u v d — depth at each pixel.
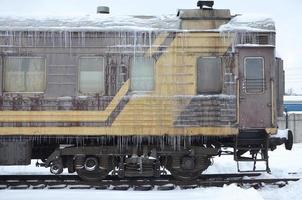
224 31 10.29
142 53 10.25
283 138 10.49
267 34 10.40
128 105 10.20
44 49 10.22
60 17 10.36
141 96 10.19
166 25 10.34
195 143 10.80
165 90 10.22
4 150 10.23
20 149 10.24
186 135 10.18
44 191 9.30
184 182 10.28
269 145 10.53
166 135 10.19
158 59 10.25
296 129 21.88
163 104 10.20
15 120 10.10
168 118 10.18
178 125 10.17
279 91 10.68
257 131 10.48
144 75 10.29
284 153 16.73
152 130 10.16
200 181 10.30
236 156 10.46
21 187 9.96
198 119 10.19
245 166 13.02
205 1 10.43
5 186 9.97
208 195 8.83
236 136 10.34
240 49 10.33
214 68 10.35
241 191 8.73
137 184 10.26
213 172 12.29
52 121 10.12
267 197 9.09
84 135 10.22
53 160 10.31
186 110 10.19
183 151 10.41
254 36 10.38
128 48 10.27
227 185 9.95
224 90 10.27
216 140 10.74
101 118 10.16
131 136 10.33
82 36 10.23
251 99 10.29
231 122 10.21
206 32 10.30
